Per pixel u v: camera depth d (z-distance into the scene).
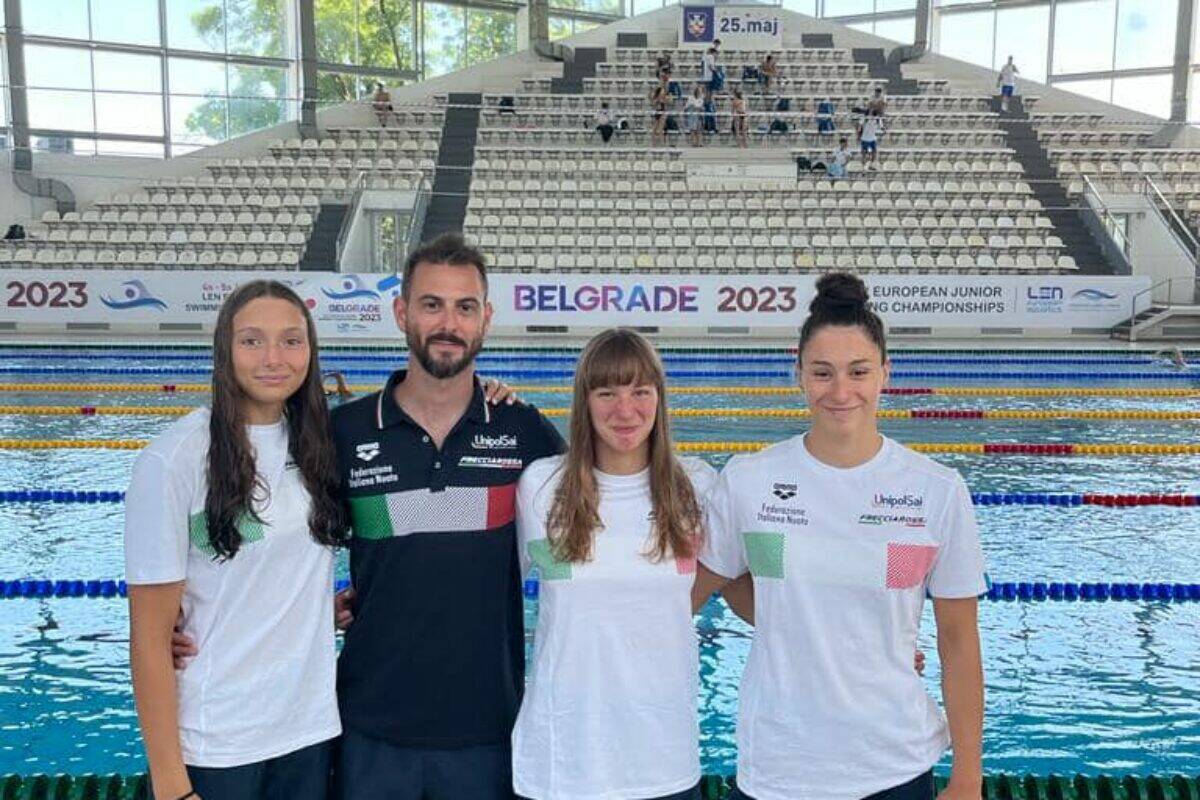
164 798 1.72
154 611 1.73
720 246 14.85
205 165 16.77
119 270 13.27
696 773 1.90
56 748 3.08
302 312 1.82
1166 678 3.62
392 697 1.89
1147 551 5.11
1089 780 2.75
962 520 1.79
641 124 17.84
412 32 21.19
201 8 18.77
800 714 1.81
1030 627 4.14
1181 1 17.69
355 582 1.96
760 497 1.84
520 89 19.42
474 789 1.91
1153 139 18.28
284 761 1.84
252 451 1.79
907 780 1.80
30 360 11.44
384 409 1.91
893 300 13.52
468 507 1.89
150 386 9.73
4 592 4.44
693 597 1.96
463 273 1.86
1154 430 8.26
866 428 1.79
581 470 1.82
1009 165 16.80
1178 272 14.93
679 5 21.64
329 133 17.48
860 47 21.62
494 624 1.92
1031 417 8.80
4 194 15.51
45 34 17.38
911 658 1.84
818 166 16.50
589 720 1.83
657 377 1.81
